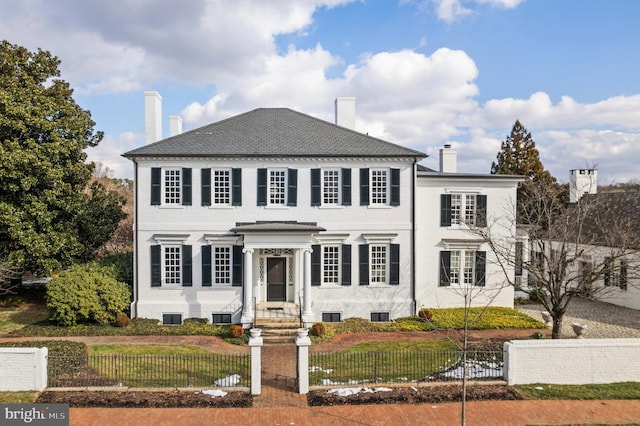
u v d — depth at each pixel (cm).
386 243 2266
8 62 2295
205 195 2189
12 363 1291
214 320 2186
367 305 2234
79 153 2519
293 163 2220
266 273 2262
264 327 1995
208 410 1217
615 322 2225
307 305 2081
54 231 2378
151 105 2477
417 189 2352
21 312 2327
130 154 2139
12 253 2250
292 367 1564
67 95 2539
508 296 2406
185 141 2266
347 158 2227
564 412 1216
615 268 2139
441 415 1196
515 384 1373
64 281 2052
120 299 2077
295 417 1182
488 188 2400
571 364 1390
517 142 4103
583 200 2838
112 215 2680
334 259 2256
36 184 2327
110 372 1459
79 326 2023
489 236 2145
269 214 2216
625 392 1331
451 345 1812
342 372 1500
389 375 1467
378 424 1148
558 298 1791
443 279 2364
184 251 2183
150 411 1205
